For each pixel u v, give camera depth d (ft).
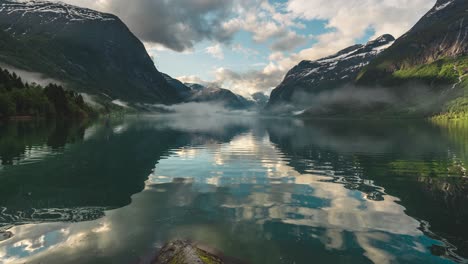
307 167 102.83
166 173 90.63
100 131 267.39
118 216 52.85
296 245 42.34
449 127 421.18
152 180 80.94
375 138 228.43
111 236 44.80
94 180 79.82
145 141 187.73
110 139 194.59
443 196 66.49
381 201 62.75
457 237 44.27
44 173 87.66
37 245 41.11
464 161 115.65
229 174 90.02
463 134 268.41
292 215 54.19
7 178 80.74
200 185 75.92
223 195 66.80
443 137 234.99
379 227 48.57
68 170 92.84
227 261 37.96
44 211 54.60
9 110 392.47
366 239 43.98
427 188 73.77
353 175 89.76
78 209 56.13
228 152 141.28
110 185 74.69
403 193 69.26
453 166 104.73
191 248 39.27
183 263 35.88
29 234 44.60
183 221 51.01
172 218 52.31
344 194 68.33
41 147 144.36
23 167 96.43
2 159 110.83
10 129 251.19
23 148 139.54
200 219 51.98
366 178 85.51
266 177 86.28
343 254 39.55
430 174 91.25
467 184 77.41
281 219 52.26
